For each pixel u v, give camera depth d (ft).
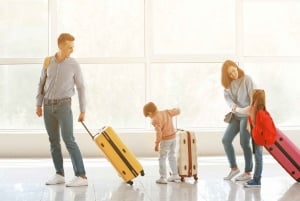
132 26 41.96
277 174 32.73
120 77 41.86
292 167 30.14
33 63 41.70
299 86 42.39
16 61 41.65
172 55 41.73
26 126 41.88
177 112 30.37
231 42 42.14
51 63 29.58
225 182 30.30
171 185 29.63
